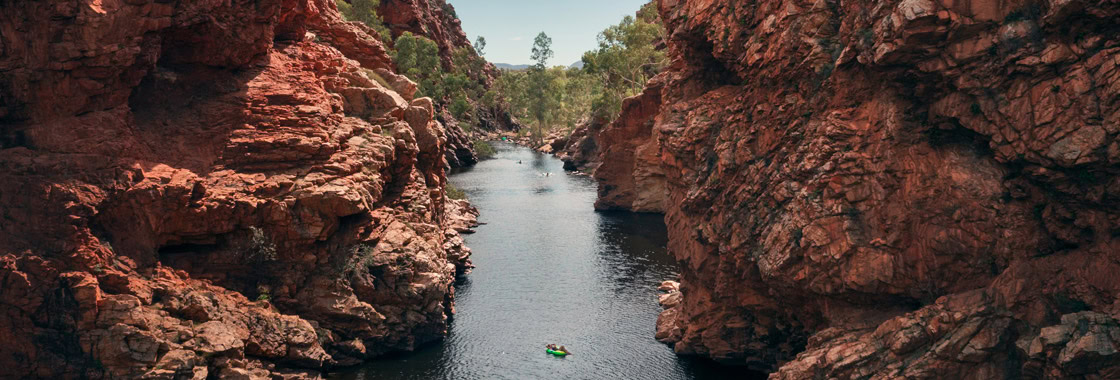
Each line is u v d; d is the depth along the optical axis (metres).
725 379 41.16
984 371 26.95
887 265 31.05
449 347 46.78
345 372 42.38
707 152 43.12
